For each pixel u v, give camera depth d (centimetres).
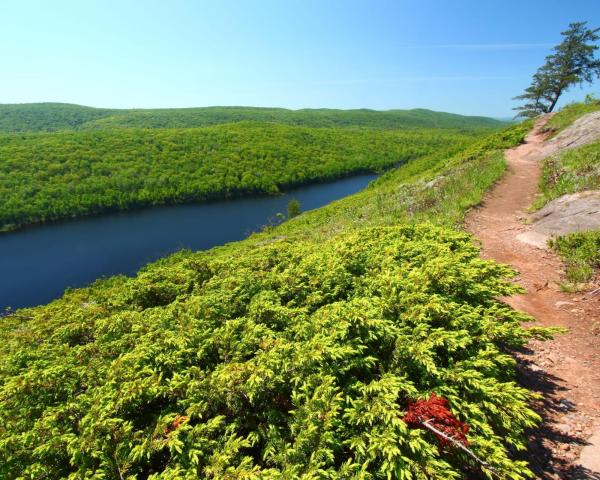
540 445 394
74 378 425
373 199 2284
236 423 362
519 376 504
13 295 3594
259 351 418
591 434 402
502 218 1183
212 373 386
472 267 581
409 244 682
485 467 309
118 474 318
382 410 326
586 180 1152
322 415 338
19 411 388
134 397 371
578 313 640
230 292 566
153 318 527
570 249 835
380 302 469
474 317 457
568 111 2698
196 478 296
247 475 286
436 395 361
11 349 572
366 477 301
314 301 540
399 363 409
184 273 714
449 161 2922
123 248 4881
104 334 516
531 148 2383
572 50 3859
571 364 521
